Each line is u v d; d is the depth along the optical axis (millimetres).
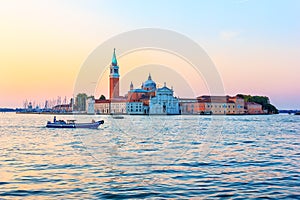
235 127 86875
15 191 17297
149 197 16203
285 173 21938
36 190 17469
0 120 136000
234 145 40406
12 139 49719
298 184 18828
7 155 30766
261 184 18812
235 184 18766
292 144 42344
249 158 28719
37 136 55688
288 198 16141
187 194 16703
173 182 18766
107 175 20125
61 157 28734
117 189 17438
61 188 17828
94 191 17188
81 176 20391
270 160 27703
